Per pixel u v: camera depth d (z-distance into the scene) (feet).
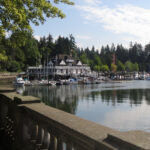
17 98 13.80
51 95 156.66
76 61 344.90
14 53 231.91
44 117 9.77
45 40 406.62
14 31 19.84
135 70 479.00
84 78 318.86
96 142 6.36
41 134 11.04
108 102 120.88
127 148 5.64
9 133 15.43
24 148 12.50
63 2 20.77
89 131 7.22
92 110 95.50
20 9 17.37
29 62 298.97
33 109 11.15
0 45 21.98
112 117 79.41
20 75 257.34
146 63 512.22
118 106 106.32
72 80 294.46
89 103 117.50
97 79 346.95
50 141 9.71
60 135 8.73
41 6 19.29
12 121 14.94
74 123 8.25
